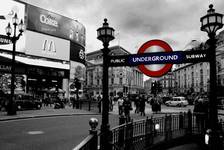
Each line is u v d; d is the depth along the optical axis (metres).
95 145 4.29
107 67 5.71
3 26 41.25
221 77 47.38
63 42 52.25
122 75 83.12
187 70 71.75
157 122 8.51
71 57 54.12
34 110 23.20
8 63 41.41
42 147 7.20
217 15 4.58
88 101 26.09
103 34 5.82
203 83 60.53
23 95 23.97
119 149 5.64
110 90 84.62
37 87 47.81
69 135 9.32
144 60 5.08
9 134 9.31
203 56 4.68
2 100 21.22
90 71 96.06
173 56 4.83
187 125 10.19
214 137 4.57
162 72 4.90
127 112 17.03
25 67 44.28
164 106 39.75
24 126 11.53
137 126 7.16
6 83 40.62
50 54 49.38
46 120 14.47
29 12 45.78
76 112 21.23
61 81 52.31
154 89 32.91
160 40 4.99
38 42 47.16
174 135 9.30
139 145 7.03
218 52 49.16
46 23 48.91
